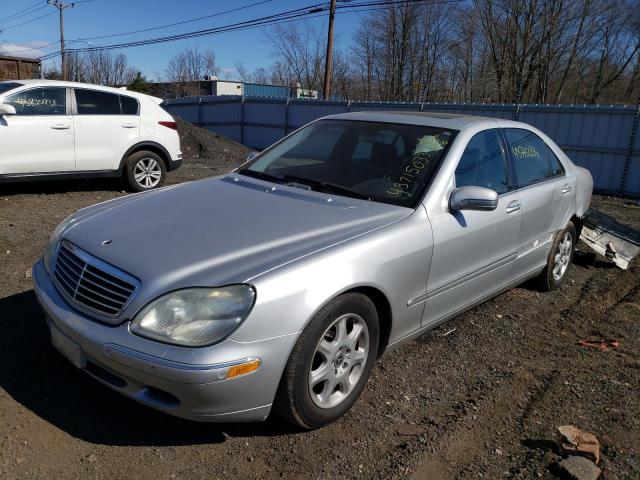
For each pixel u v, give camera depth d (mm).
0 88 8117
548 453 2855
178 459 2727
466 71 31094
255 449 2826
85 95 8570
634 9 29141
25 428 2852
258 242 2877
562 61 28844
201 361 2430
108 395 3193
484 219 3830
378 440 2939
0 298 4340
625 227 6660
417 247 3262
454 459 2811
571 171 5328
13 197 8352
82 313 2750
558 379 3654
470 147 3914
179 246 2826
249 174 4188
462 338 4242
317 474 2662
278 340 2598
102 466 2648
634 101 31250
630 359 4012
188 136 17250
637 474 2705
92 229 3121
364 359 3115
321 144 4230
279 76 42156
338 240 2969
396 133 4035
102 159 8750
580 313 4898
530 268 4797
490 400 3367
